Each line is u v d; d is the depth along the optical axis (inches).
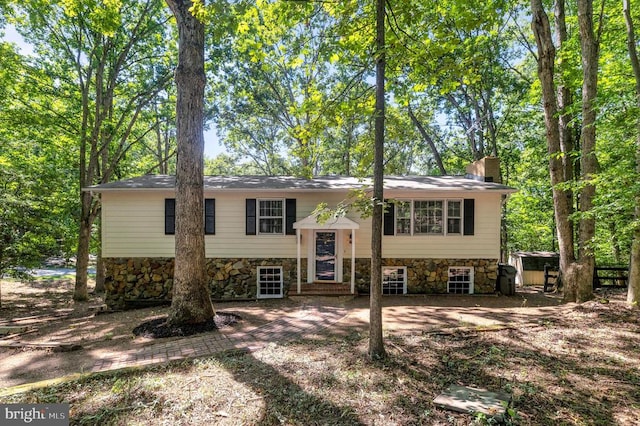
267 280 437.4
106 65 590.9
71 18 507.5
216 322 289.4
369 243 436.8
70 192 619.2
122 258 418.6
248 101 802.2
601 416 141.9
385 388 162.7
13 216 441.4
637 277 301.3
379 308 199.9
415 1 207.9
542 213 735.1
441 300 391.5
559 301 381.1
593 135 336.5
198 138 299.7
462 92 728.3
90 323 325.4
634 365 191.2
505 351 211.3
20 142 543.2
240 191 418.0
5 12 475.2
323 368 185.3
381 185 199.8
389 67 219.8
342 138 904.9
